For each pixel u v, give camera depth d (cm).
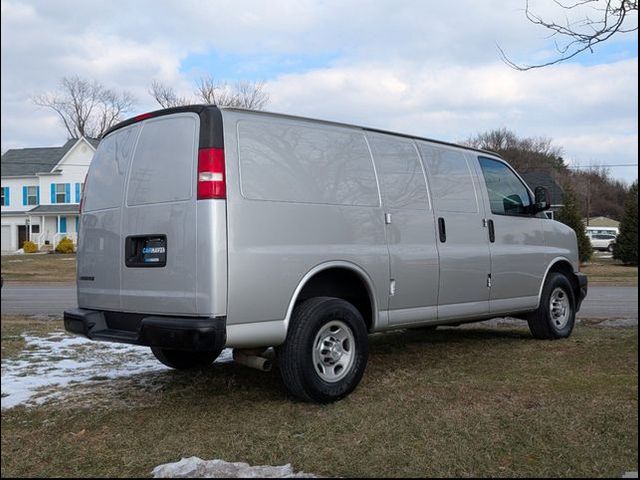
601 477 339
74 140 4644
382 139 573
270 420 443
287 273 463
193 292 435
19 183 4491
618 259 3073
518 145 6956
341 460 365
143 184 479
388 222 552
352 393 506
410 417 438
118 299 490
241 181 449
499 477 341
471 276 633
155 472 352
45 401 504
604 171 7712
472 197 657
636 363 593
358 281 537
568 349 677
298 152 494
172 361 598
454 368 594
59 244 4041
